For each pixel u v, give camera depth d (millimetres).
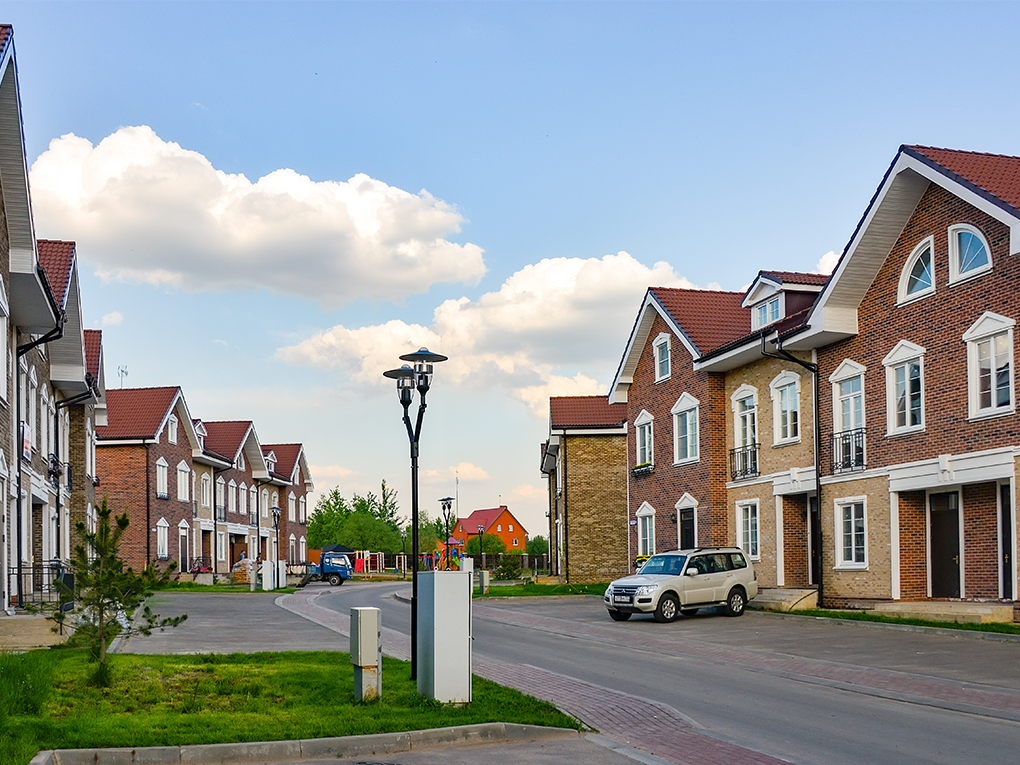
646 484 36594
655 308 35312
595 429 44281
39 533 28000
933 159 21625
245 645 18469
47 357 28188
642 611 24328
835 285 24562
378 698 11609
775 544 28562
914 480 22797
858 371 25000
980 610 20219
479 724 10336
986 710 11898
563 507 44312
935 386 22281
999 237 20422
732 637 20516
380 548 85875
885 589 23812
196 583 47500
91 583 12570
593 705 12172
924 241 22766
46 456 28062
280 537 71812
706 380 31953
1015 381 19938
